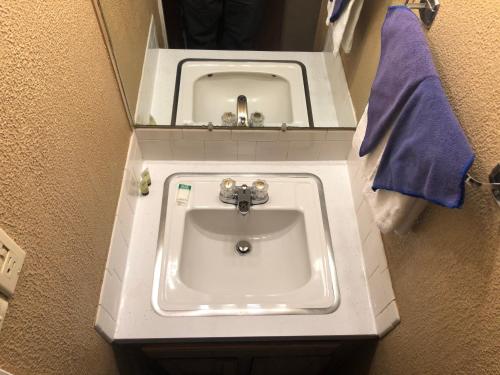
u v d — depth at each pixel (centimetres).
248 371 130
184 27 160
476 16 63
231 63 148
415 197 71
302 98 139
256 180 127
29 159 57
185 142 128
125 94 110
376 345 103
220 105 141
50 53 64
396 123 71
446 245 72
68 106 72
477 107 63
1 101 50
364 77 117
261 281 118
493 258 59
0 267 49
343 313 105
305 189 127
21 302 55
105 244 94
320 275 110
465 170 56
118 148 106
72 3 75
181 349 106
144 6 133
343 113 132
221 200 123
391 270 97
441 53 74
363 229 116
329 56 145
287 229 127
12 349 53
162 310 102
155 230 117
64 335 70
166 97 136
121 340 98
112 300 97
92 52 86
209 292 114
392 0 95
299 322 102
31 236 58
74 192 75
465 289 66
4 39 50
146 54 135
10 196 52
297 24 164
